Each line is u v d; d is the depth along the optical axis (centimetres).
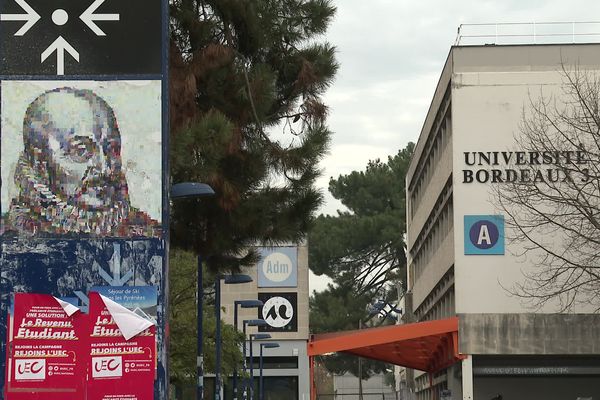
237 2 2398
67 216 1246
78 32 1261
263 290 7869
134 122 1259
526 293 4759
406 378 9769
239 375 5916
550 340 4788
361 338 4747
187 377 4416
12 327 1222
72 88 1255
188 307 4269
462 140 4912
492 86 4909
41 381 1216
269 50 2538
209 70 2355
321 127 2516
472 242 4869
